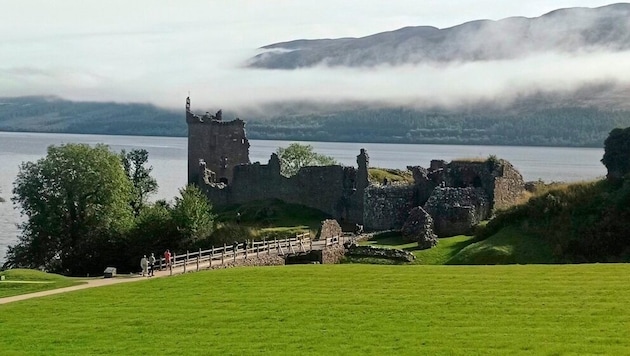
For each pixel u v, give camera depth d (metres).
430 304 39.84
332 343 33.84
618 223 63.28
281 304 41.38
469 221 78.00
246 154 137.12
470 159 88.25
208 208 94.00
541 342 32.38
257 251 71.38
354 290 43.94
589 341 32.19
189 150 137.38
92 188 92.56
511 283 43.81
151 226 89.44
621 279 43.59
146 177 120.31
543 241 65.31
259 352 33.03
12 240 117.69
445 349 32.09
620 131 70.19
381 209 90.75
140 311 41.69
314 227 95.94
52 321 40.50
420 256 69.31
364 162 101.00
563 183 75.88
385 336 34.50
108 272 59.56
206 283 48.00
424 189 90.56
